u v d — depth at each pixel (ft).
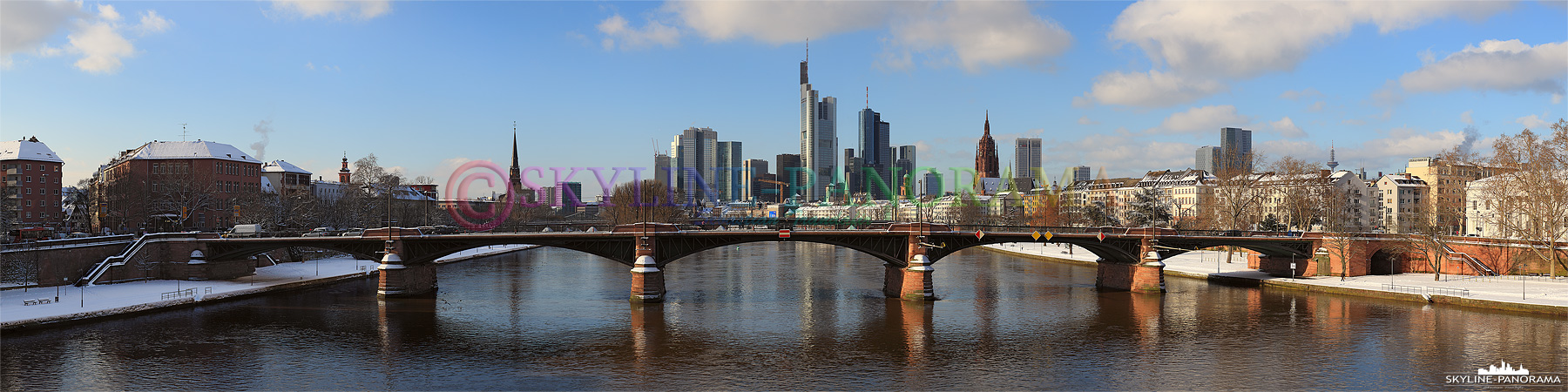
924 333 238.27
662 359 204.54
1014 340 228.84
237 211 452.35
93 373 188.75
